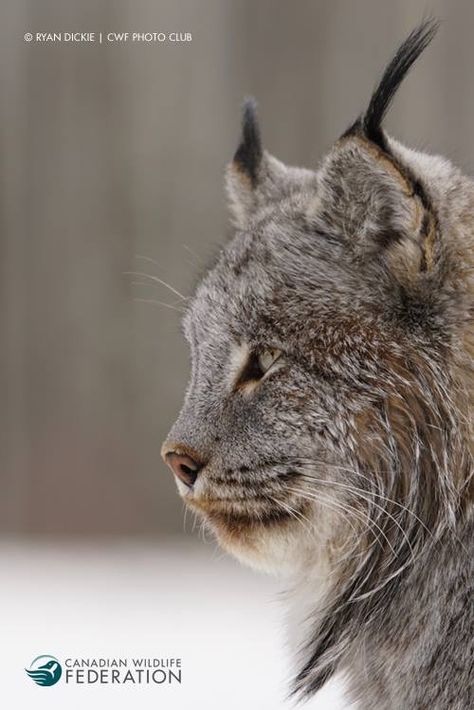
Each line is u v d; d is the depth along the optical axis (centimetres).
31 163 1819
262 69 1798
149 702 992
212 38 1802
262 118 1794
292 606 729
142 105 1809
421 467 628
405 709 640
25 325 1798
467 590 619
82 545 1641
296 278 655
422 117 1777
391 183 618
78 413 1766
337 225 652
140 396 1748
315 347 640
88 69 1814
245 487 658
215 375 679
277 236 676
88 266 1800
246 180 800
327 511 652
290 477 646
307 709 930
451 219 621
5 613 1261
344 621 672
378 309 630
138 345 1764
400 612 645
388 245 628
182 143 1800
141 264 1784
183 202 1797
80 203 1809
